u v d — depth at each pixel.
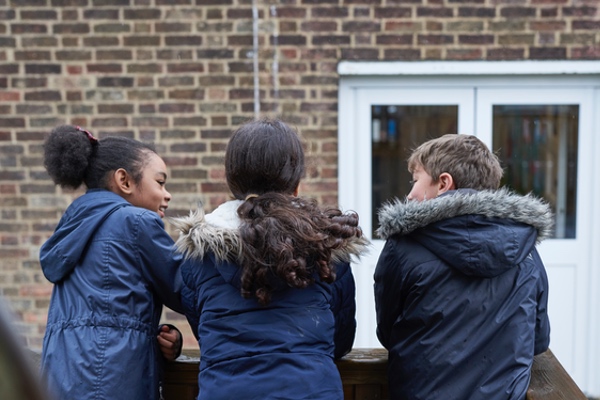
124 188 1.90
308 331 1.49
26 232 3.87
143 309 1.71
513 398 1.60
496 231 1.60
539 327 1.75
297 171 1.57
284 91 3.80
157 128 3.82
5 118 3.79
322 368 1.48
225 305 1.50
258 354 1.46
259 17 3.75
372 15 3.76
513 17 3.76
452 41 3.78
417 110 3.95
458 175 1.81
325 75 3.79
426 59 3.79
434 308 1.67
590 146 3.97
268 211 1.46
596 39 3.77
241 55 3.77
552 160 4.01
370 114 3.95
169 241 1.77
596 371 4.12
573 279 4.09
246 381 1.44
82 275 1.71
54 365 1.62
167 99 3.80
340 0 3.74
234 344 1.48
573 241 4.07
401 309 1.77
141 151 1.93
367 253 1.61
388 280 1.76
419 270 1.68
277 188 1.56
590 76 3.89
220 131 3.82
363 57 3.78
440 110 3.95
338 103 3.84
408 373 1.70
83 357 1.61
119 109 3.80
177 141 3.82
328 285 1.58
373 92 3.93
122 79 3.78
